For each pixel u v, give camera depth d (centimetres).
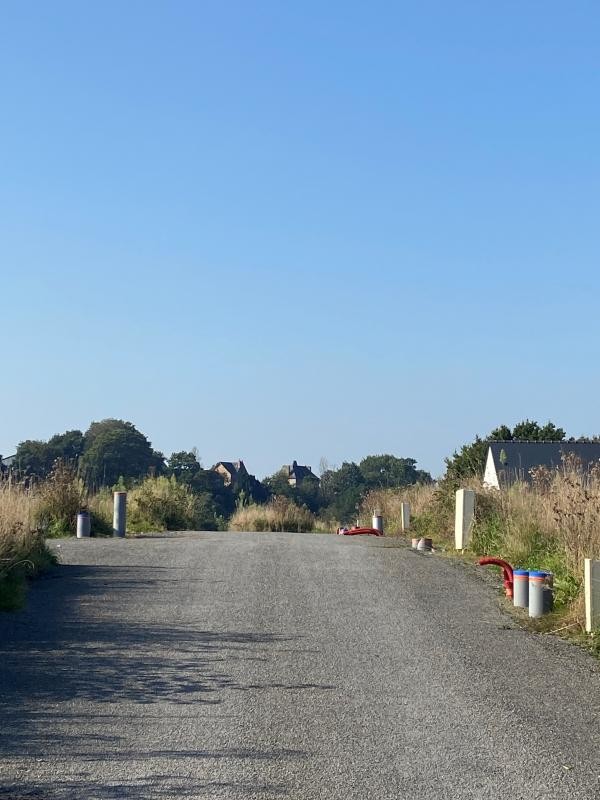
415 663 1002
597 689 914
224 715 802
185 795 620
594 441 4319
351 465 11288
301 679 926
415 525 2680
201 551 1923
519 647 1093
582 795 632
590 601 1152
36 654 1006
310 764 685
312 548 2027
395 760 696
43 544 1684
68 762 679
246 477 9288
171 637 1097
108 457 6525
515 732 771
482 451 4278
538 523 1822
